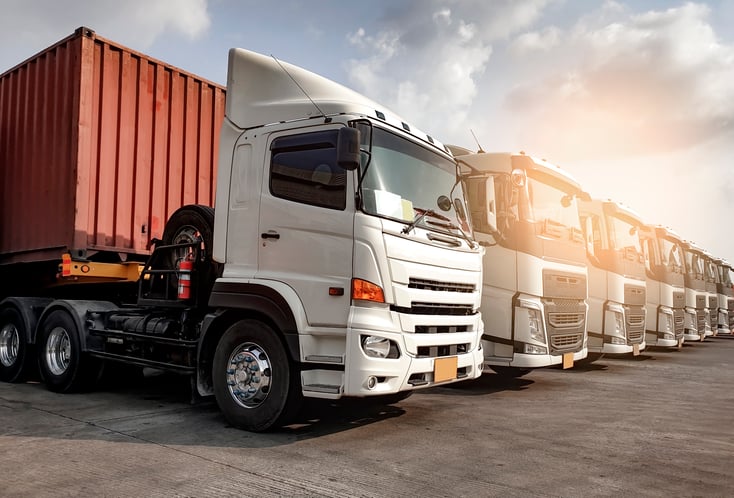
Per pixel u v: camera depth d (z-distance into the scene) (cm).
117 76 738
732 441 547
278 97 569
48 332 738
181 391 740
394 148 546
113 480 395
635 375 1038
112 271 720
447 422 596
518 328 777
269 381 524
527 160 790
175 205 793
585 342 889
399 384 493
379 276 486
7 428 534
